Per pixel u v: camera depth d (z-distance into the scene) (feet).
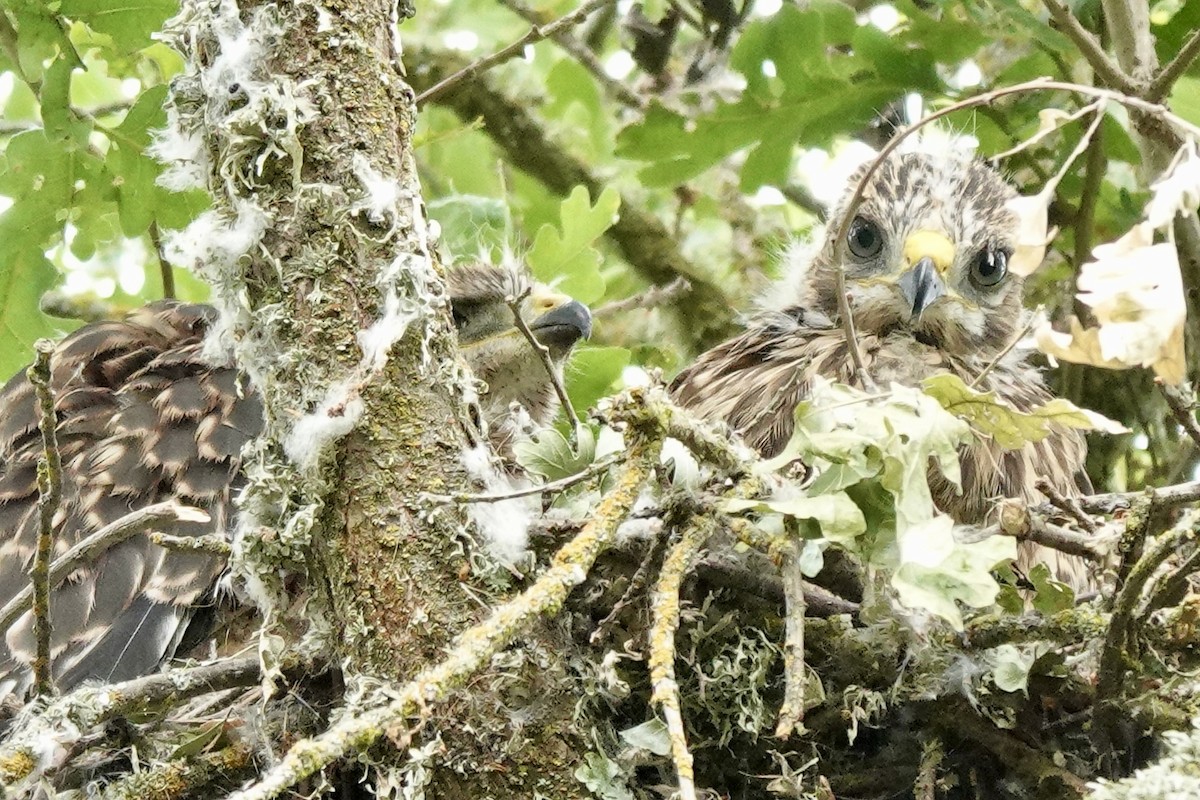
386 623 14.12
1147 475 26.21
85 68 21.97
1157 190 12.66
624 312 31.99
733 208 32.81
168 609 19.34
